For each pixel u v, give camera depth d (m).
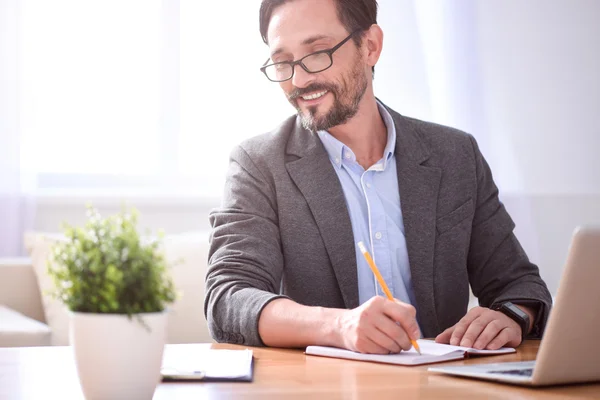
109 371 0.84
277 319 1.38
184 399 0.93
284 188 1.75
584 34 3.69
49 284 2.53
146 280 0.85
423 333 1.74
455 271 1.77
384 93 3.51
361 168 1.81
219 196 3.31
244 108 3.39
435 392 0.97
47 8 3.23
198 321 2.51
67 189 3.26
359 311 1.29
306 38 1.68
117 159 3.31
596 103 3.69
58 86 3.25
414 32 3.52
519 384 1.01
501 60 3.64
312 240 1.72
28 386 1.02
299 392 0.97
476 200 1.86
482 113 3.58
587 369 0.99
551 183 3.67
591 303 0.93
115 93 3.31
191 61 3.37
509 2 3.64
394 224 1.78
